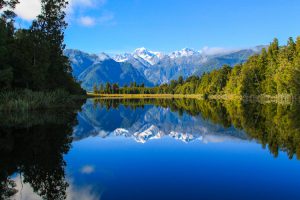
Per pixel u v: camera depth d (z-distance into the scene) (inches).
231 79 4845.0
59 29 2480.3
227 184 504.4
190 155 746.2
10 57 1920.5
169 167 621.9
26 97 1710.1
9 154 716.7
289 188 482.6
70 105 2516.0
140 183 510.0
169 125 1505.9
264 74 4069.9
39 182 517.7
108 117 1987.0
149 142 968.9
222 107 2625.5
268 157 708.7
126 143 947.3
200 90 6791.3
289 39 3818.9
